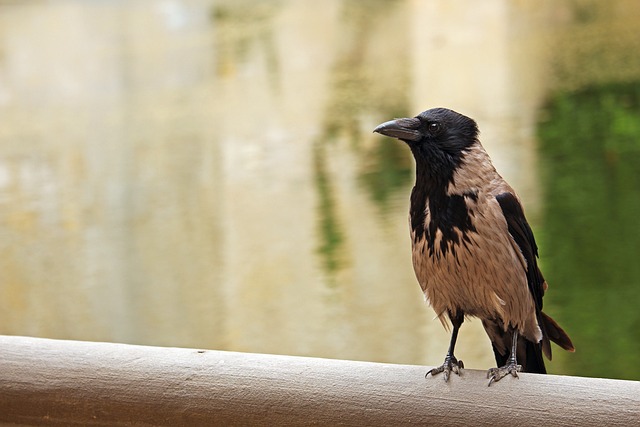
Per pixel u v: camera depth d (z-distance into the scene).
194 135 20.70
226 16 27.91
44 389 3.56
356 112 21.05
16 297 13.21
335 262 13.02
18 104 23.95
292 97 22.52
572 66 20.88
